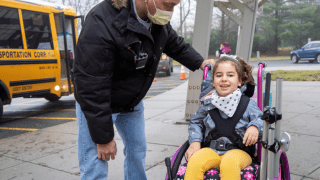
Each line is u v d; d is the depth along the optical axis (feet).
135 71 6.09
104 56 5.42
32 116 24.17
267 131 4.99
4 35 21.08
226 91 6.62
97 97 5.49
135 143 7.47
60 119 21.75
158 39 6.14
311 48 71.10
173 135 14.56
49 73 24.62
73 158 12.39
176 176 6.29
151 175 10.05
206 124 6.86
